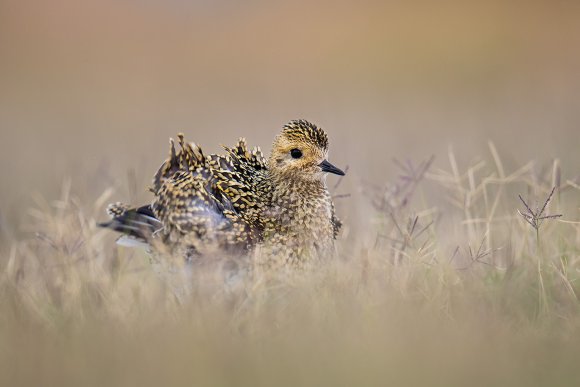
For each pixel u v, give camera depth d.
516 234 13.46
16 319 10.92
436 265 11.93
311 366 9.02
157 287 12.50
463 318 10.70
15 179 25.27
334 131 27.31
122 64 40.66
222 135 28.42
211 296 11.48
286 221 12.71
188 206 12.50
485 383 8.66
